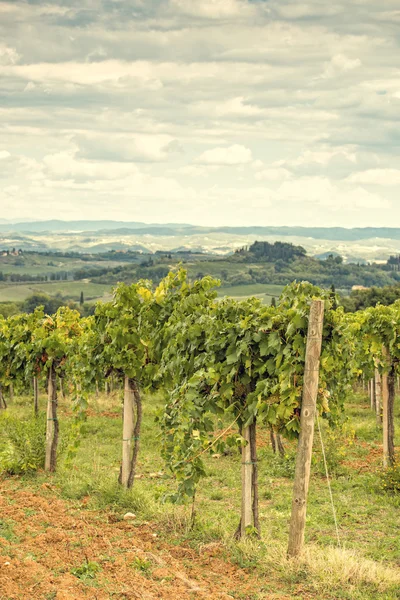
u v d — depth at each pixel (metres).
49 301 117.38
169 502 10.33
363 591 6.70
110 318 10.88
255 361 8.19
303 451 7.60
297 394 7.70
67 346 12.41
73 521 8.66
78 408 11.35
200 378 8.50
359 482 12.28
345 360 8.21
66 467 11.45
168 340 10.32
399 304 17.95
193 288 10.70
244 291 175.12
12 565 6.58
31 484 11.11
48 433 12.27
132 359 10.65
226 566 7.40
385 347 13.75
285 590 6.73
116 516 9.25
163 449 9.12
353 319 19.27
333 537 9.02
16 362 16.11
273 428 8.09
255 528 8.32
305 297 7.79
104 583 6.44
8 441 13.08
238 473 13.11
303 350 7.67
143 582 6.53
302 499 7.60
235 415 8.48
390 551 8.39
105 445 16.02
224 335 8.44
